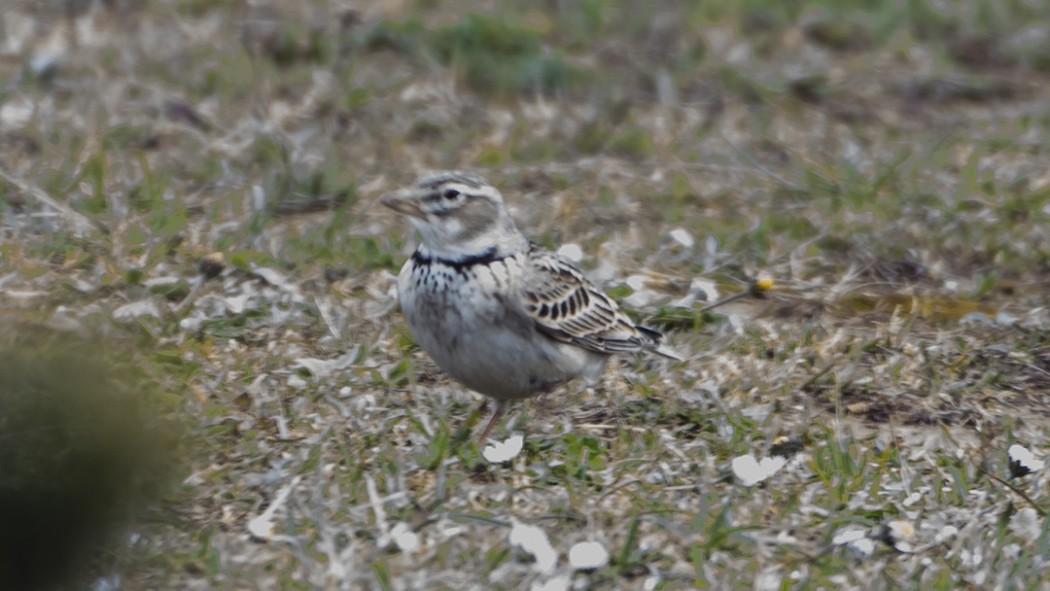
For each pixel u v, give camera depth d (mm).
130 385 9797
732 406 11500
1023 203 15578
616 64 19766
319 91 17703
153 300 12391
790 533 9688
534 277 10484
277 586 8883
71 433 8453
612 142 17234
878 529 9727
